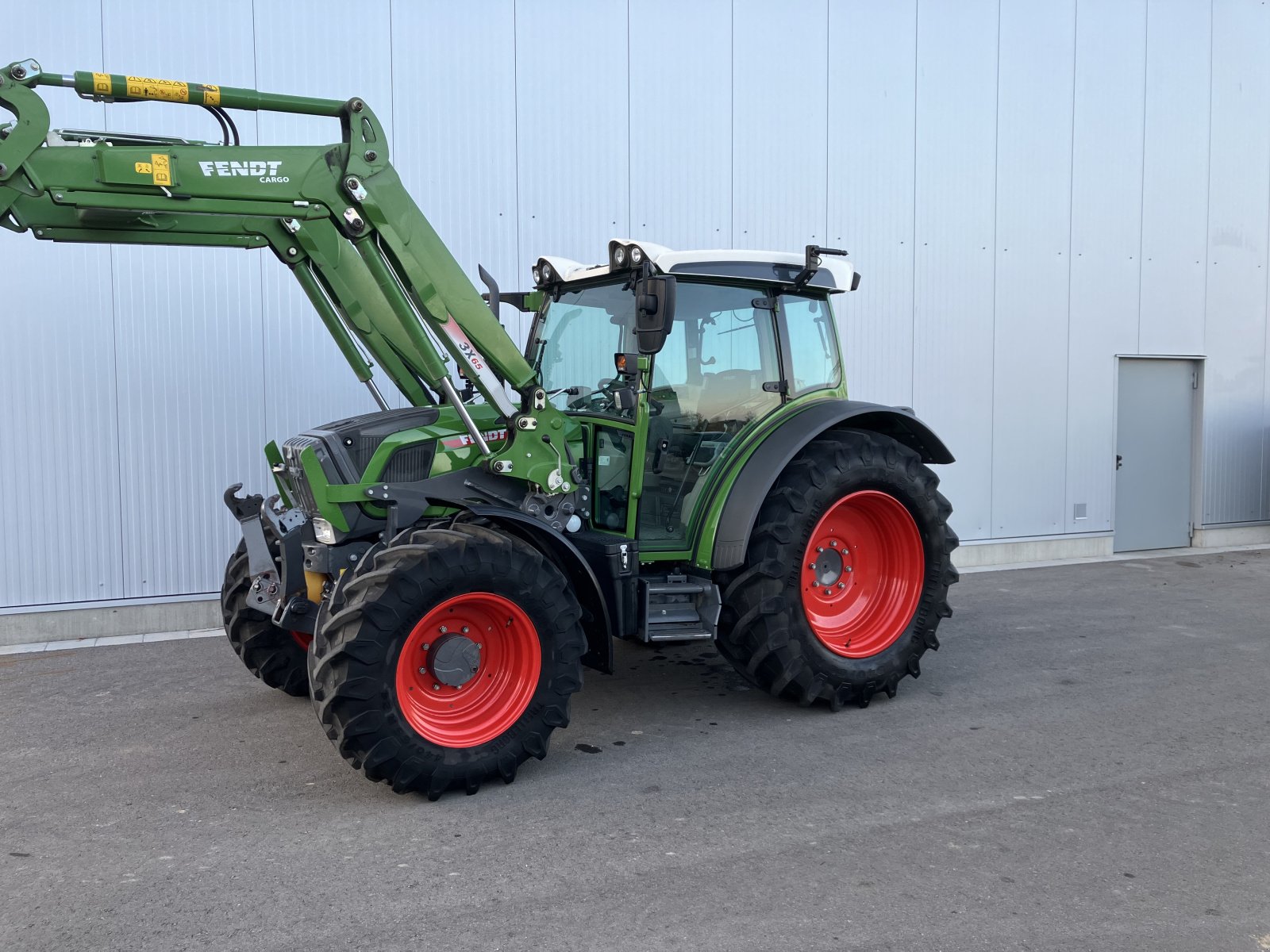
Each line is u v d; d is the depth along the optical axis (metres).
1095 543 8.49
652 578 4.22
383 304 4.07
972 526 7.97
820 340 4.71
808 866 2.86
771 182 7.09
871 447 4.38
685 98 6.79
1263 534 9.32
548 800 3.38
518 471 3.79
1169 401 8.84
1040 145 7.95
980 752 3.81
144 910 2.63
